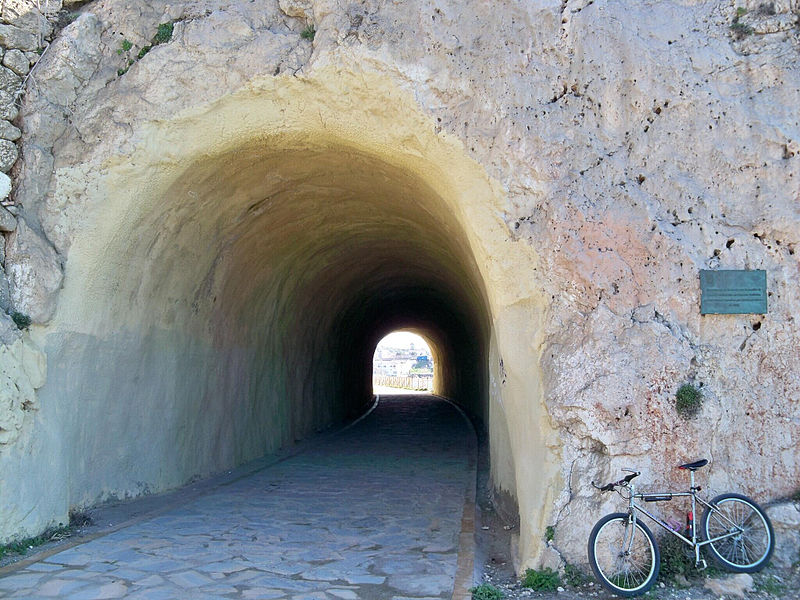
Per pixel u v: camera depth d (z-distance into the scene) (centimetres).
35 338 661
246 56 664
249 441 1149
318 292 1430
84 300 705
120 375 782
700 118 567
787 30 575
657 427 515
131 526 707
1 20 692
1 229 661
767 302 530
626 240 550
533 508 535
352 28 628
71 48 691
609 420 518
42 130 686
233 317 1060
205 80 675
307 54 650
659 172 565
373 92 624
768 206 545
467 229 614
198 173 748
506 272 573
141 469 830
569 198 561
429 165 632
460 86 600
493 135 586
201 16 691
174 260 832
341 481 1007
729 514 493
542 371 542
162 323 858
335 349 1848
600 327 534
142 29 710
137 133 682
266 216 934
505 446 774
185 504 820
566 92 591
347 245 1234
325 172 827
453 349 2634
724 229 549
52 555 596
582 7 600
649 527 505
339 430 1727
